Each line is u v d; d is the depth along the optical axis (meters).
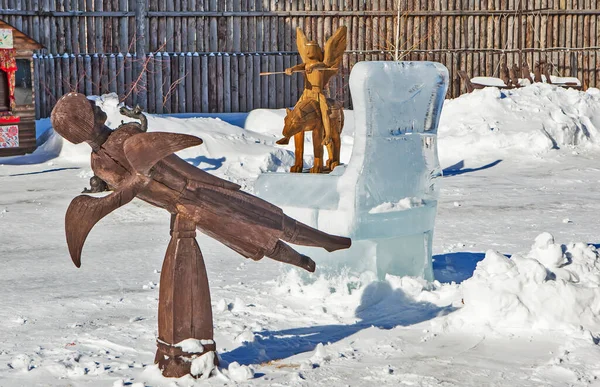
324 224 6.09
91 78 23.81
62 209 11.64
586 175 15.66
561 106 20.41
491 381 4.17
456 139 18.53
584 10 26.48
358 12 25.23
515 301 5.19
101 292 6.53
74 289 6.66
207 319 4.36
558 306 5.14
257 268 7.37
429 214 6.38
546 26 26.48
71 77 23.58
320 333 5.17
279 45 25.19
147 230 9.95
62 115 3.99
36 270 7.50
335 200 6.05
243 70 24.83
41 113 23.30
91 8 23.81
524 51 26.34
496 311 5.20
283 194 6.36
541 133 18.53
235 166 15.71
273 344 4.93
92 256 8.20
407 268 6.27
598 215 10.71
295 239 4.50
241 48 25.00
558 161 17.55
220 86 24.73
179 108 24.56
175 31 24.48
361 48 25.50
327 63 7.09
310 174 6.26
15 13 22.92
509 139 18.47
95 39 23.98
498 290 5.24
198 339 4.33
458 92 26.25
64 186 14.23
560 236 8.99
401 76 6.10
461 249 8.15
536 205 11.78
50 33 23.48
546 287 5.21
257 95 25.02
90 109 4.03
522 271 5.33
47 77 23.28
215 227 4.31
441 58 26.09
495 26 26.25
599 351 4.61
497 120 19.48
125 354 4.75
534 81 24.64
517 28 26.36
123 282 6.94
